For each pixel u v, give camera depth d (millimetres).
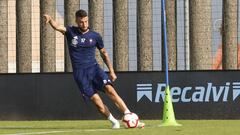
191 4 73875
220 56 76688
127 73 38500
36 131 26125
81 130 26078
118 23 75312
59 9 81500
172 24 73688
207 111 37844
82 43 26859
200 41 73625
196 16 73500
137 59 75500
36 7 84875
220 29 76688
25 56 77375
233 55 74688
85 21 26812
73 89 38938
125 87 38531
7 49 78188
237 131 24438
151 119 38250
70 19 76375
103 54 27562
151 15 75438
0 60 77500
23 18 77312
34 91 39375
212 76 37781
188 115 37969
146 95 38344
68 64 73750
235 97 37562
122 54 75375
